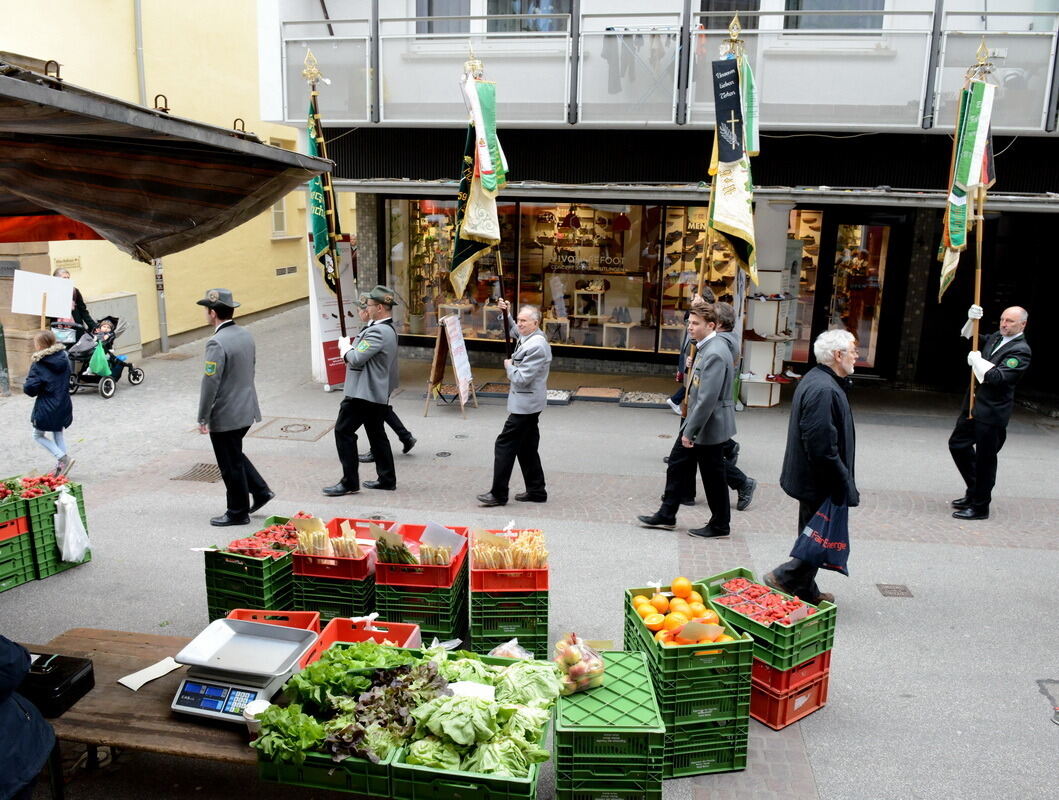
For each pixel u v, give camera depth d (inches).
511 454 295.1
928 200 387.5
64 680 142.4
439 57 434.3
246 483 280.7
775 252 443.8
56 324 455.5
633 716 139.1
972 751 163.8
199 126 124.3
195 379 510.9
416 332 573.3
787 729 170.6
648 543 268.7
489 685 139.9
